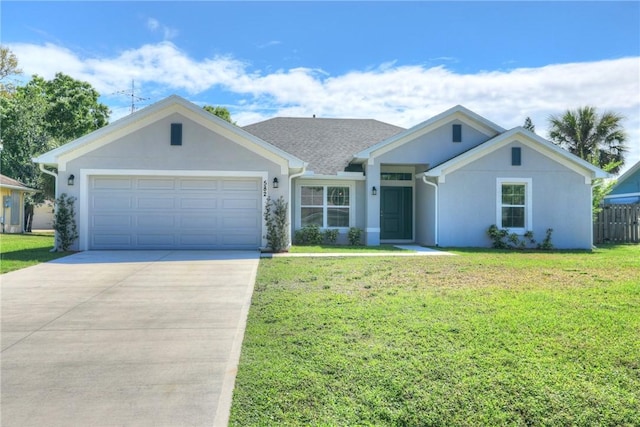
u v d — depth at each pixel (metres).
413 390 3.58
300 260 10.97
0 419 3.24
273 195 13.30
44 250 13.11
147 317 5.99
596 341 4.61
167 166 13.04
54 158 12.73
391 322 5.36
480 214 15.51
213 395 3.65
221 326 5.60
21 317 5.98
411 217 17.80
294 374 3.92
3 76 30.94
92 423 3.20
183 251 12.80
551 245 15.29
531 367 3.97
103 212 13.05
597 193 18.16
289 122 21.16
